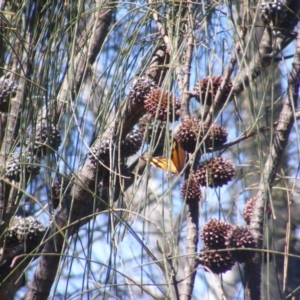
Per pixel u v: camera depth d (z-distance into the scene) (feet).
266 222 6.61
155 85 6.95
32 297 7.07
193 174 6.77
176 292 6.57
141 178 6.78
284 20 6.98
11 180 7.08
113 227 6.75
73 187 7.02
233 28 6.79
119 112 6.95
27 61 7.10
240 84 6.95
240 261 6.73
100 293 6.77
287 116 6.80
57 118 7.11
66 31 7.07
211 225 6.75
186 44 6.93
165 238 6.59
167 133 6.65
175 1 7.00
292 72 6.83
